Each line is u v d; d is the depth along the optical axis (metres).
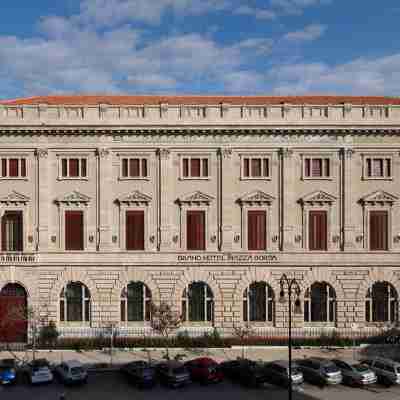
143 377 42.03
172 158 55.50
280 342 52.88
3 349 52.38
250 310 55.44
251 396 40.47
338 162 55.41
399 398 39.75
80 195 55.03
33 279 54.91
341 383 43.28
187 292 55.38
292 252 55.00
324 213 55.50
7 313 53.66
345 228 55.12
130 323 55.38
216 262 54.97
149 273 55.12
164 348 52.53
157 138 55.31
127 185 55.34
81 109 55.03
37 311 54.62
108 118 54.88
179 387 42.50
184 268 55.12
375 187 55.41
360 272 55.19
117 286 55.03
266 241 55.34
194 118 54.97
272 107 55.12
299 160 55.50
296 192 55.47
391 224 55.34
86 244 55.16
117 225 55.38
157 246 55.28
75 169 55.53
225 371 45.28
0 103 57.25
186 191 55.41
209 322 55.44
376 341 53.84
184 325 55.16
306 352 51.44
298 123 54.72
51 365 47.12
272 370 43.34
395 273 55.19
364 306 55.03
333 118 54.97
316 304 55.56
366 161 55.44
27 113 54.91
